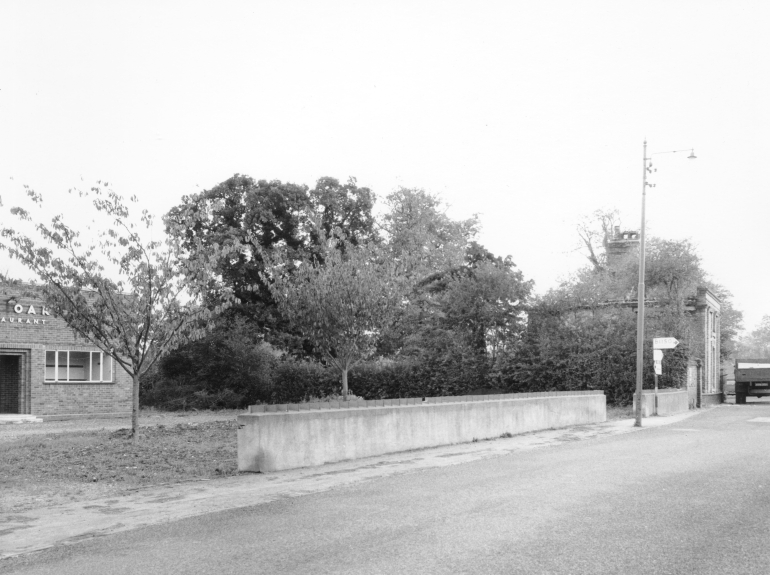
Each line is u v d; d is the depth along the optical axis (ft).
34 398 105.29
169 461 50.96
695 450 57.57
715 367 179.93
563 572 22.59
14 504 36.27
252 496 37.58
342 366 91.15
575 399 87.86
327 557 24.54
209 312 62.64
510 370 136.26
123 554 25.81
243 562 24.14
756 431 77.46
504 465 48.85
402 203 183.01
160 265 61.16
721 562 23.79
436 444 61.82
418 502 34.81
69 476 44.78
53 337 107.86
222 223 155.94
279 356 159.22
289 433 47.88
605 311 133.59
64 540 28.63
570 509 32.50
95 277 59.93
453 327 142.72
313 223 98.73
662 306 149.18
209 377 143.74
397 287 91.81
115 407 113.70
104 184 59.98
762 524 29.48
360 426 53.72
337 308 88.22
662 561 23.86
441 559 24.09
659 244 161.38
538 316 136.05
